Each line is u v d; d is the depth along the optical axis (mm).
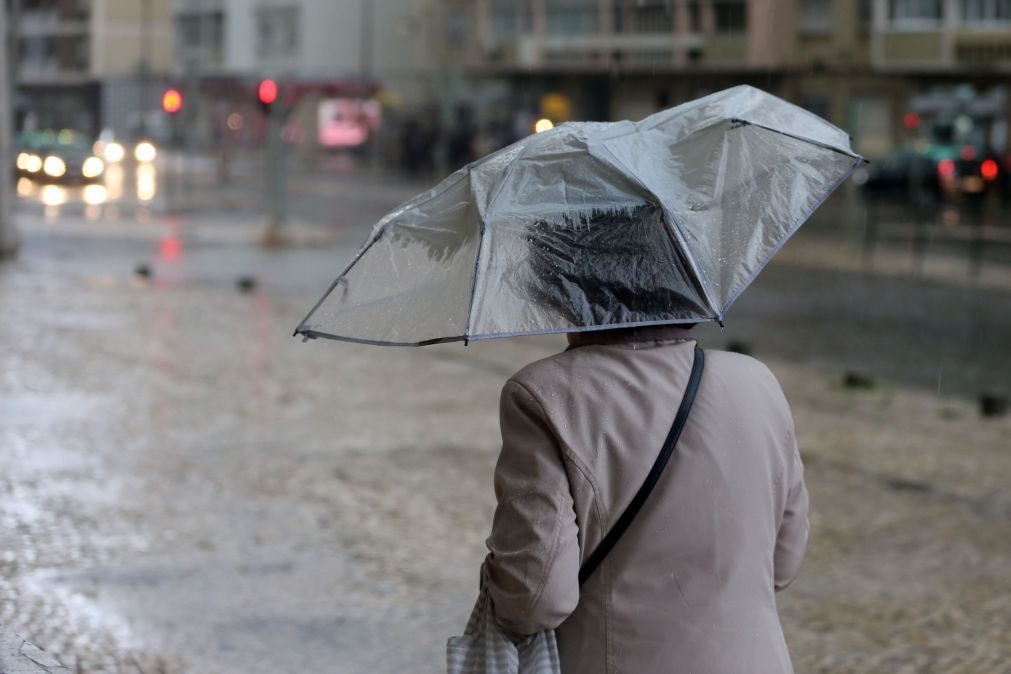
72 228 37125
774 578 3607
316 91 97125
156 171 75375
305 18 103625
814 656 7293
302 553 8805
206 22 115250
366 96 98000
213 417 13062
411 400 14422
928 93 71562
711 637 3252
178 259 30500
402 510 9992
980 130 71250
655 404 3326
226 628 7340
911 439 13445
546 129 3607
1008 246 38031
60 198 50312
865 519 10250
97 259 29578
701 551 3285
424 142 80312
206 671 6695
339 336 3414
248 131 105750
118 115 125500
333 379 15500
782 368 18312
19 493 9922
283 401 14047
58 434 11992
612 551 3295
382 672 6828
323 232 37969
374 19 101938
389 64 102312
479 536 9406
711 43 77062
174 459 11266
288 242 35312
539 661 3273
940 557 9281
